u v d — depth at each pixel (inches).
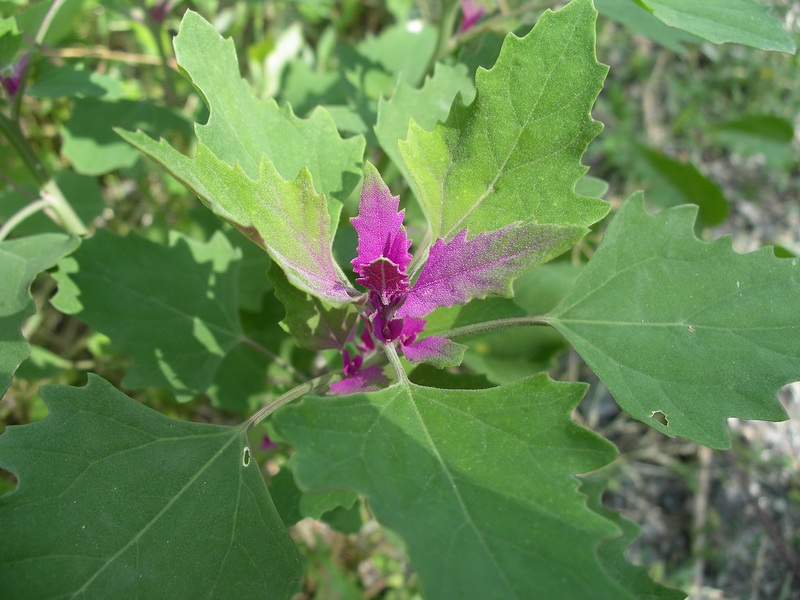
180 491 6.7
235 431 7.2
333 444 5.4
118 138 13.3
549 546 5.1
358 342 8.8
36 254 8.6
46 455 6.4
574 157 7.1
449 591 4.7
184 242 10.5
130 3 14.6
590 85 6.9
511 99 7.1
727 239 7.6
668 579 15.0
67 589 5.9
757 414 6.8
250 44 18.8
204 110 11.2
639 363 7.2
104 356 14.0
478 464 5.7
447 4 12.3
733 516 15.7
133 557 6.2
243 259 12.5
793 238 19.9
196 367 10.0
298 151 8.1
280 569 6.6
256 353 12.2
